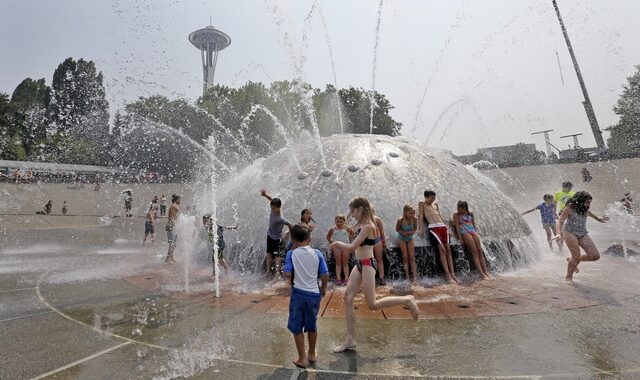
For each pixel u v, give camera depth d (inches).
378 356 150.9
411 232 283.3
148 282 298.8
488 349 155.5
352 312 160.4
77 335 181.9
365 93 2267.5
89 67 2245.3
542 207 424.5
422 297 240.2
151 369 143.3
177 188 1747.0
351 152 376.2
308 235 152.3
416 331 179.2
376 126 2315.5
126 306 231.8
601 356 146.3
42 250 506.6
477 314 202.7
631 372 133.2
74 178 1840.6
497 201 375.2
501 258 320.5
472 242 299.1
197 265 374.0
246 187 399.9
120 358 154.2
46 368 145.5
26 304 237.9
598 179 1104.2
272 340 172.2
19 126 2182.6
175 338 176.6
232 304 233.6
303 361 143.7
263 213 342.0
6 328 192.7
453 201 332.8
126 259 422.9
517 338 166.9
